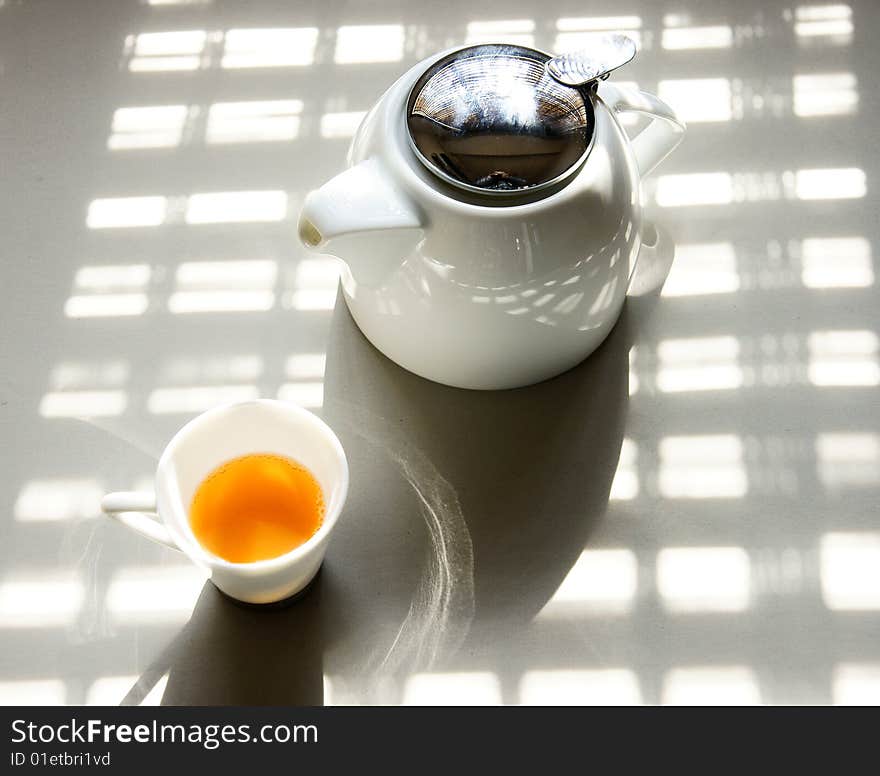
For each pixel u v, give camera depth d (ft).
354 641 3.09
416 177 3.02
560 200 3.01
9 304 3.37
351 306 3.28
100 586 3.13
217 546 3.00
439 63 3.12
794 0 3.70
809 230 3.44
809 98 3.59
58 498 3.20
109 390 3.29
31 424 3.26
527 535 3.17
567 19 3.69
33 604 3.12
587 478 3.22
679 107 3.58
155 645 3.09
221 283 3.39
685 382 3.30
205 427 2.99
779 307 3.37
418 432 3.25
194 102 3.59
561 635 3.10
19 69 3.63
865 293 3.38
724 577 3.14
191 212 3.46
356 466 3.22
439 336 3.14
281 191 3.48
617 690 3.07
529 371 3.23
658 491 3.21
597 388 3.29
